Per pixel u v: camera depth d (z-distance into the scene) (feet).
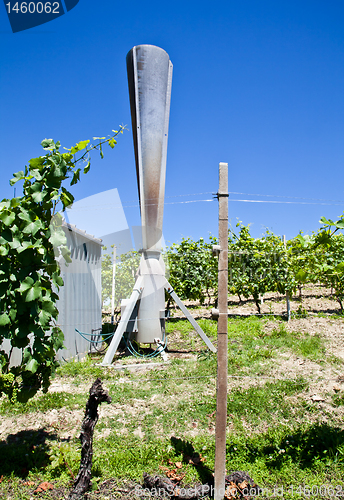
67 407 13.56
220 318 8.92
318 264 12.12
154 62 20.40
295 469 9.59
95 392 8.71
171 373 17.62
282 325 26.43
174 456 10.24
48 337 10.03
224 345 8.87
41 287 9.37
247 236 29.68
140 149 20.67
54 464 9.74
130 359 20.48
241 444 10.66
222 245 9.05
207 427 12.12
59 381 16.44
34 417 12.87
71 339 17.51
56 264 9.91
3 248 8.91
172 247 33.73
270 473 9.52
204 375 17.03
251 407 13.24
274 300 42.70
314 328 25.67
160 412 13.17
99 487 8.93
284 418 12.57
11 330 9.42
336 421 12.07
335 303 39.50
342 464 9.64
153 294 21.85
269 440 10.95
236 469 9.66
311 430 11.19
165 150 21.24
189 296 34.96
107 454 10.30
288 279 23.77
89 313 18.37
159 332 22.12
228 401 13.80
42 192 9.47
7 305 9.42
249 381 15.92
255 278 26.00
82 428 8.77
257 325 26.86
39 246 9.30
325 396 14.01
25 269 9.42
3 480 9.27
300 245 12.14
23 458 10.17
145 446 10.78
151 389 15.47
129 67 21.22
